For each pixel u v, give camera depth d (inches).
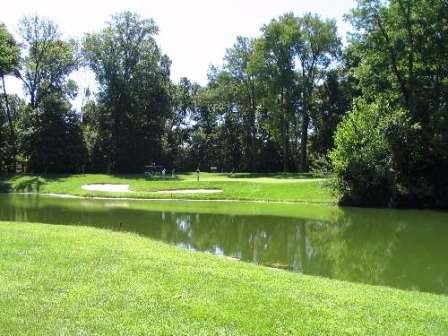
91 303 344.8
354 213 1180.5
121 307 339.6
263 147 2822.3
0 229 626.8
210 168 3051.2
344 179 1339.8
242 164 2928.2
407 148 1328.7
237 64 2645.2
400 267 633.6
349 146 1337.4
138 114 2442.2
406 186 1336.1
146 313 330.0
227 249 733.9
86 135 2404.0
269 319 329.4
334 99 2404.0
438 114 1362.0
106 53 2345.0
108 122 2413.9
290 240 815.1
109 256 482.3
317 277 501.0
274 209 1222.3
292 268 618.8
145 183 1705.2
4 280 390.0
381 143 1326.3
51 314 322.7
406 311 370.0
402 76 1483.8
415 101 1421.0
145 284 392.5
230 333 303.9
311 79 2400.3
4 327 300.4
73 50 2300.7
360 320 340.2
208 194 1470.2
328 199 1397.6
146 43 2401.6
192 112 3275.1
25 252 486.6
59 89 2272.4
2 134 2144.4
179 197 1461.6
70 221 970.1
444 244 794.2
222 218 1047.0
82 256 477.1
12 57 1990.7
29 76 2220.7
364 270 615.2
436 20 1403.8
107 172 2391.7
